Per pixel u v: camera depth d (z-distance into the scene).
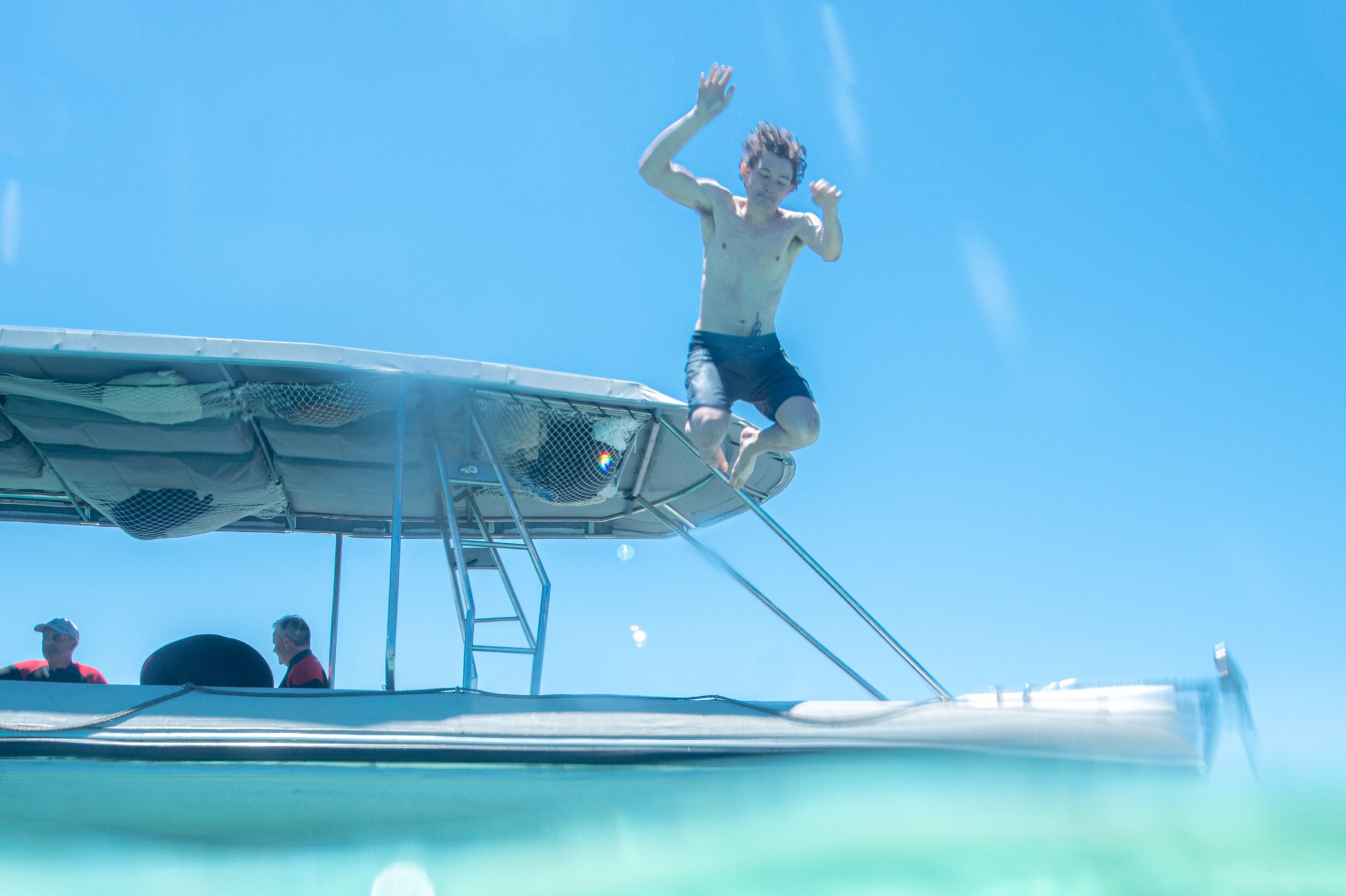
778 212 3.97
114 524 5.84
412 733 2.92
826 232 3.71
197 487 5.32
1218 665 2.90
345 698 3.09
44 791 2.73
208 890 2.29
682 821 2.59
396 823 2.61
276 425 4.87
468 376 4.20
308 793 2.77
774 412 3.89
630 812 2.64
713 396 3.79
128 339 3.90
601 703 3.15
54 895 2.28
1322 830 2.44
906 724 3.04
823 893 2.15
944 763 2.85
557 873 2.33
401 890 2.26
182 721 2.91
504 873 2.35
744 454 3.97
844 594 4.16
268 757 2.81
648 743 2.91
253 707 3.01
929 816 2.59
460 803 2.73
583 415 4.60
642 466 5.46
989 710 3.13
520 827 2.57
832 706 3.22
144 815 2.69
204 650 4.21
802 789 2.75
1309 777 2.56
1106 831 2.47
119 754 2.78
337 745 2.85
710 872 2.30
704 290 4.00
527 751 2.88
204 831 2.59
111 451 4.94
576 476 4.95
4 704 2.92
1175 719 2.95
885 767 2.87
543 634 4.36
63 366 4.16
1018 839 2.40
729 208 3.95
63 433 4.78
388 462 5.27
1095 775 2.80
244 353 3.95
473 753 2.86
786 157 3.85
